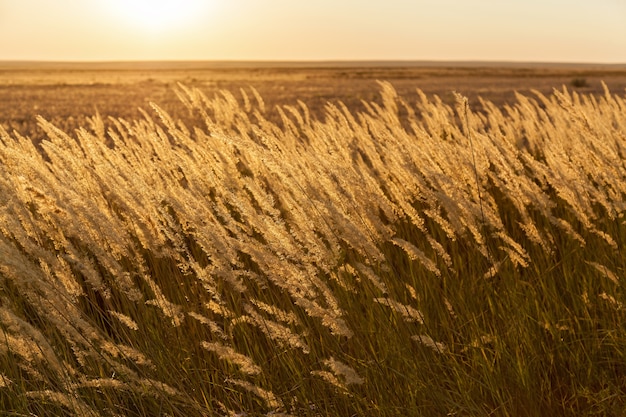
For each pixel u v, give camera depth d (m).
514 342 3.54
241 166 5.50
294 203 3.35
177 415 3.21
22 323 2.61
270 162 3.42
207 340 3.85
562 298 4.23
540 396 3.32
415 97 49.59
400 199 3.79
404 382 3.31
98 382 2.90
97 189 4.44
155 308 3.85
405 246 3.32
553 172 4.14
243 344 3.70
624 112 7.40
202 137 5.76
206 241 3.22
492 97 49.78
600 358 3.65
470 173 4.55
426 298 3.92
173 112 38.34
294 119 24.98
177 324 3.24
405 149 4.94
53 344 3.30
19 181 3.21
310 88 73.50
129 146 5.89
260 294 3.88
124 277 3.13
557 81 91.94
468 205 3.77
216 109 6.28
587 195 4.11
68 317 2.78
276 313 3.23
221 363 3.67
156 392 2.96
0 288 3.58
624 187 4.32
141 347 3.36
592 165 4.70
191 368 3.55
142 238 3.56
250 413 3.21
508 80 96.31
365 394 3.35
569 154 5.85
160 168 5.00
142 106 46.16
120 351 2.90
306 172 3.95
